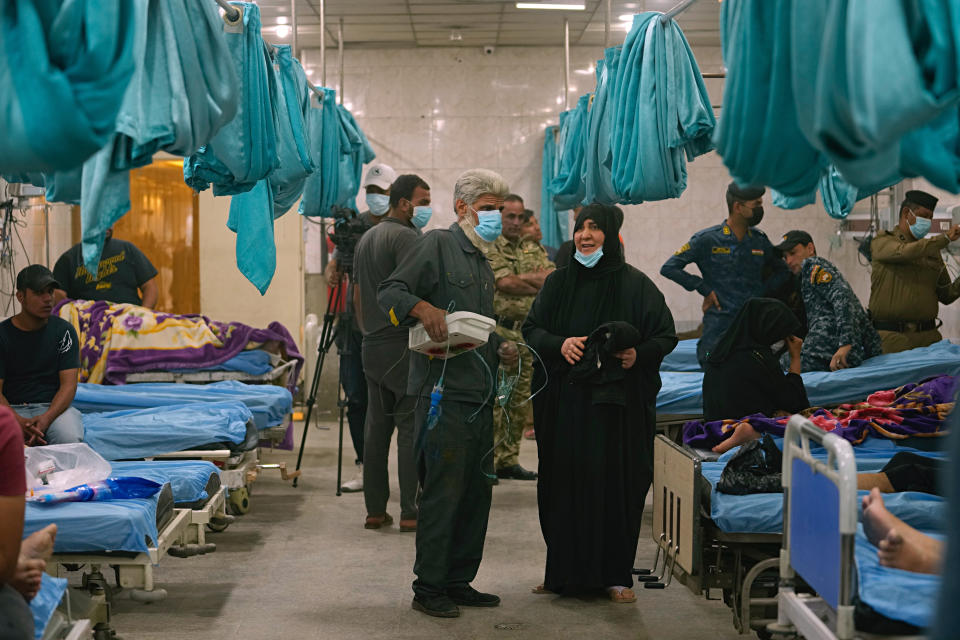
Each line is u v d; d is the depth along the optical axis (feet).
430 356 12.97
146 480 12.07
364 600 13.64
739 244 19.80
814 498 8.20
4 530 7.16
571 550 13.48
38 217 24.80
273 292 29.66
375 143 31.32
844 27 6.35
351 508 19.24
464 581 13.39
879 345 19.42
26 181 10.32
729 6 8.89
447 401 12.90
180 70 9.05
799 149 7.65
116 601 13.53
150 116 8.79
